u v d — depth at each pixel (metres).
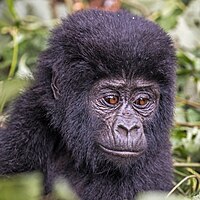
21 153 13.95
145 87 13.44
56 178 14.18
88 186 14.09
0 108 14.73
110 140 13.22
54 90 13.84
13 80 14.70
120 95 13.40
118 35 13.23
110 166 13.83
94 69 13.27
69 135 13.85
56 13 20.22
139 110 13.61
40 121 14.05
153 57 13.22
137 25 13.55
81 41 13.39
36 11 20.11
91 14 14.00
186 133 16.78
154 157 14.27
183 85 18.03
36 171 14.09
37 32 18.89
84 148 13.79
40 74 14.18
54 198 13.05
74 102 13.63
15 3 20.20
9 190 10.68
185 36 19.19
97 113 13.52
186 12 19.47
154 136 14.00
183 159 16.45
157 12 20.20
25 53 18.55
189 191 14.96
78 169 14.13
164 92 13.80
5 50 18.56
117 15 13.90
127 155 13.06
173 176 15.06
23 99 14.31
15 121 14.15
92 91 13.48
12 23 19.81
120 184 14.04
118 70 13.19
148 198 12.38
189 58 18.03
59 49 13.77
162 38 13.57
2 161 13.94
